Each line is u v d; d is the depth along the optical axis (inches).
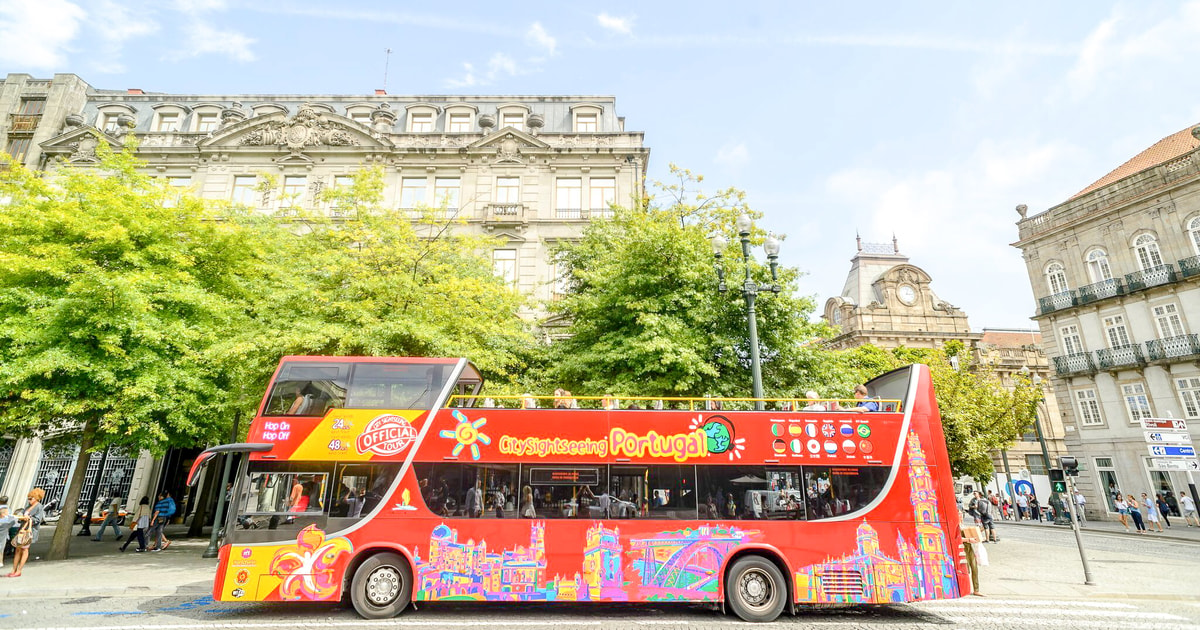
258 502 362.6
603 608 398.3
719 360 628.7
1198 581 508.4
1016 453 1797.5
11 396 574.2
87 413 592.7
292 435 374.3
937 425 395.5
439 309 620.7
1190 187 1120.8
